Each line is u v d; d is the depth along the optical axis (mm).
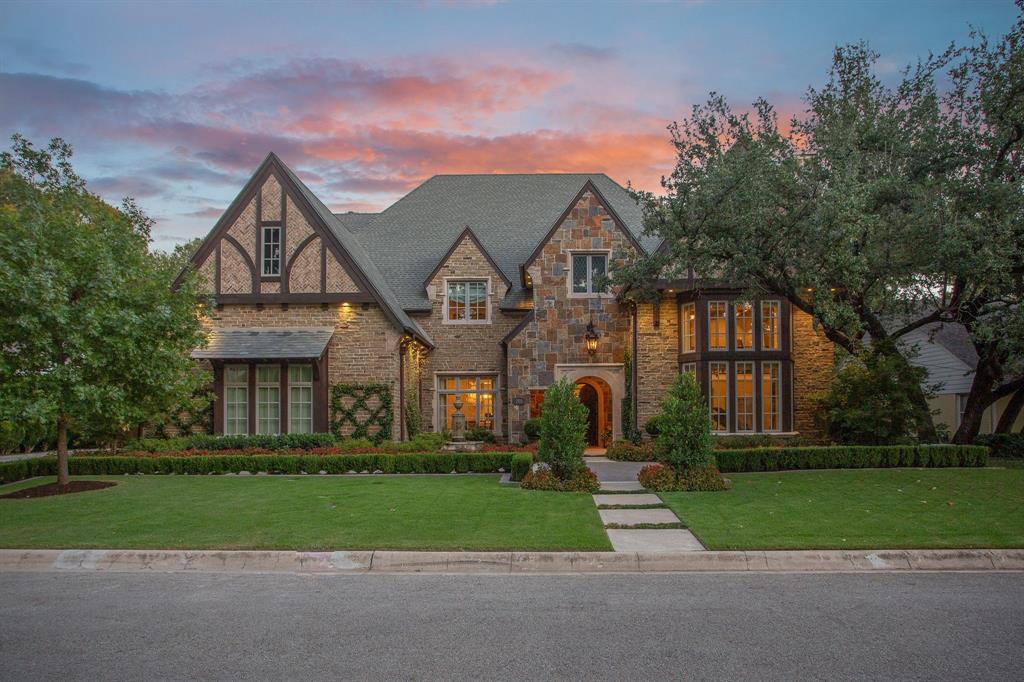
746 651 5852
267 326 22094
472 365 26203
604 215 23969
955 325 28047
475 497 13328
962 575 8312
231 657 5773
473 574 8539
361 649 5945
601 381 25859
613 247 23797
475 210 30578
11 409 12273
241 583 8125
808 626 6461
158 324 14203
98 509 12148
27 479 16859
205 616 6871
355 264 21938
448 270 26469
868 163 16844
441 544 9320
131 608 7152
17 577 8430
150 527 10578
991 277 16000
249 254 22172
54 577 8430
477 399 26328
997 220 15352
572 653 5820
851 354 19875
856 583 7969
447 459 17844
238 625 6594
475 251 26578
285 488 14781
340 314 22016
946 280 17531
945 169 16672
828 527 10258
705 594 7551
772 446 19406
